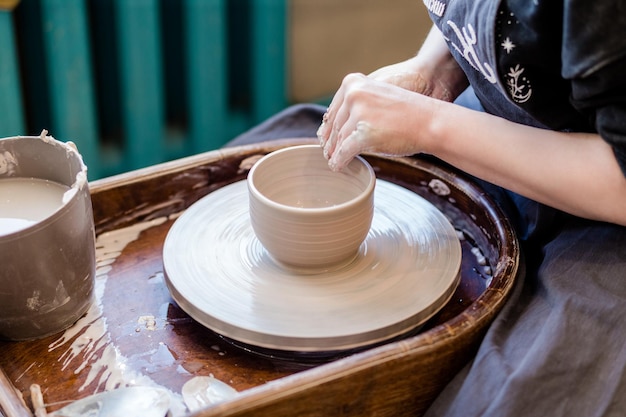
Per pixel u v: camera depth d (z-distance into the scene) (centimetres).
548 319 82
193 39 217
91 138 214
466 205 110
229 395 82
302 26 249
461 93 117
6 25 187
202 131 234
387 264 97
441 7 93
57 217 83
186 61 226
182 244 100
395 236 102
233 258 98
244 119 246
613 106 77
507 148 86
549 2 76
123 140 229
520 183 87
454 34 91
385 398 78
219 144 240
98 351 88
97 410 78
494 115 98
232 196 110
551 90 85
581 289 85
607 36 72
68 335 91
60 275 86
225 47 226
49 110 221
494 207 103
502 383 76
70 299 89
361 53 260
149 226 111
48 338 90
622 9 71
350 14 250
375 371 75
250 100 248
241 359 87
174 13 227
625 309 81
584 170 82
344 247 92
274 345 85
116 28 206
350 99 92
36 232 81
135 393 80
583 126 88
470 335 81
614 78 75
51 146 94
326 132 98
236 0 233
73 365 86
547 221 100
